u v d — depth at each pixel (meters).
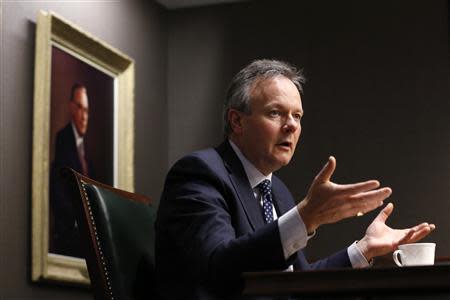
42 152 3.79
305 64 5.34
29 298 3.71
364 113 5.18
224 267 1.79
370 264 2.37
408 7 5.23
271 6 5.48
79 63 4.29
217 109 5.48
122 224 2.13
